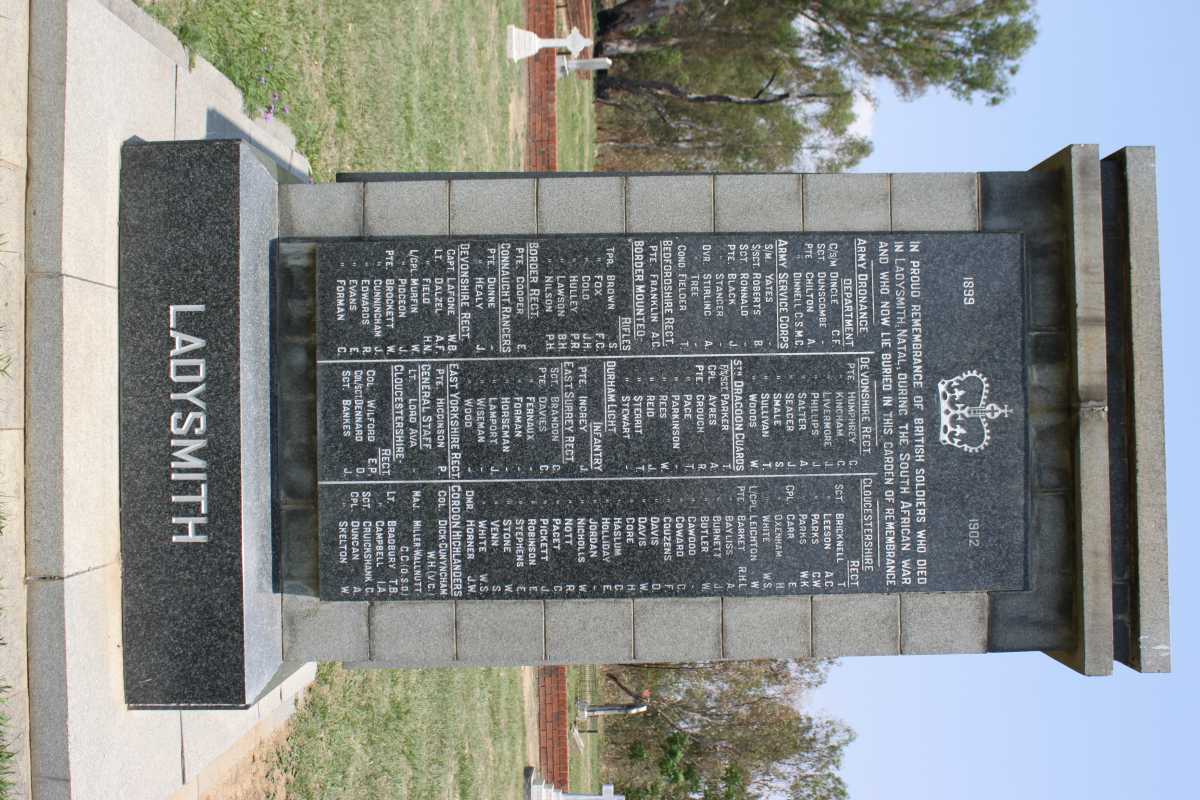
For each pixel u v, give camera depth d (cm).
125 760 518
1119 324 575
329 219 585
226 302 529
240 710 612
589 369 570
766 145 2503
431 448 569
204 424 529
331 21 826
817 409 571
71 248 484
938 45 2173
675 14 2341
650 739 2109
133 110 540
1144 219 565
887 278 570
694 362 570
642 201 587
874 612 585
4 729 456
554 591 572
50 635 473
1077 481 565
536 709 1408
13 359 467
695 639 585
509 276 570
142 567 532
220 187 529
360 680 825
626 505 571
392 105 923
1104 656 559
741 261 571
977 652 586
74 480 486
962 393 571
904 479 571
